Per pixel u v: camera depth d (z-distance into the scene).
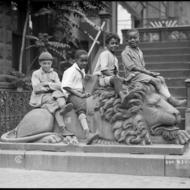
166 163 6.12
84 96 7.00
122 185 5.59
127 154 6.42
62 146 6.73
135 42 7.62
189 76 12.82
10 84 11.55
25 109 10.91
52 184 5.68
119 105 6.78
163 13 36.47
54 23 15.16
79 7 14.77
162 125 6.77
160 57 14.30
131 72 7.41
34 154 6.66
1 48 12.84
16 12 14.12
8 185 5.62
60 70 15.03
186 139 6.65
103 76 7.23
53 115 7.17
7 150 6.96
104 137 6.82
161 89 7.16
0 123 9.73
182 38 16.56
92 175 6.23
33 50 15.09
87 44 17.27
